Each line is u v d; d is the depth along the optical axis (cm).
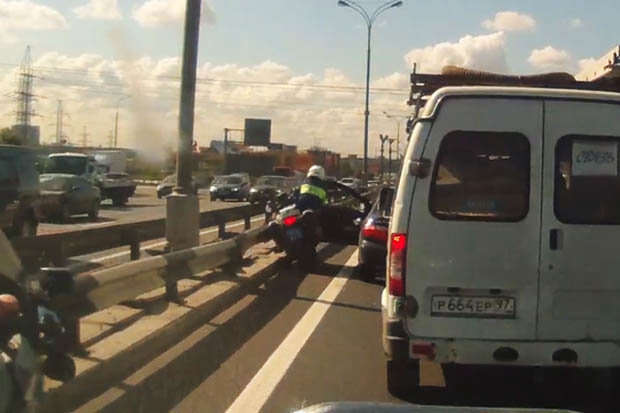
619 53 960
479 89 596
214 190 4616
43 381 397
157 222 1182
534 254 589
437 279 591
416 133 597
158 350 802
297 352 816
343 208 1848
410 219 594
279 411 623
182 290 1059
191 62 1234
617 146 591
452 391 694
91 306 691
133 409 619
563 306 590
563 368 639
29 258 712
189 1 1225
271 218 1911
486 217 590
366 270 1321
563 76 1012
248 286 1206
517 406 652
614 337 590
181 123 1233
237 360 780
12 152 1650
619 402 650
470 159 594
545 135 591
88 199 2677
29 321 381
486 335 589
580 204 590
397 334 594
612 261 590
